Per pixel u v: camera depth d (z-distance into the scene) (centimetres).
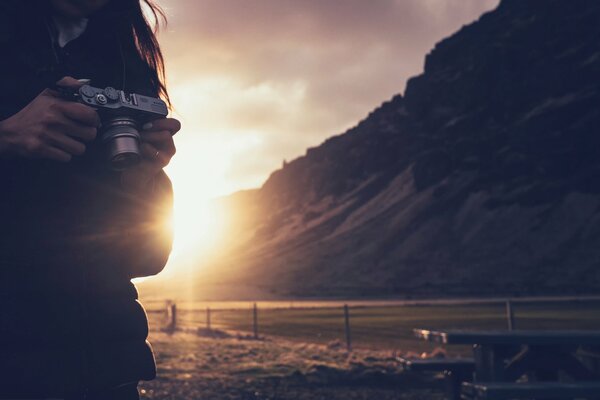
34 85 108
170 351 1241
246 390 792
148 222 118
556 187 18375
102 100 103
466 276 16125
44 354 105
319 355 1160
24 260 105
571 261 15425
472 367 563
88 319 108
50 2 113
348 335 1506
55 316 105
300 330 2688
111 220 113
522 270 15662
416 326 2967
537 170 19150
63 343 106
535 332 485
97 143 109
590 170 18425
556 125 19975
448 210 19700
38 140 94
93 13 119
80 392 107
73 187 109
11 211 104
